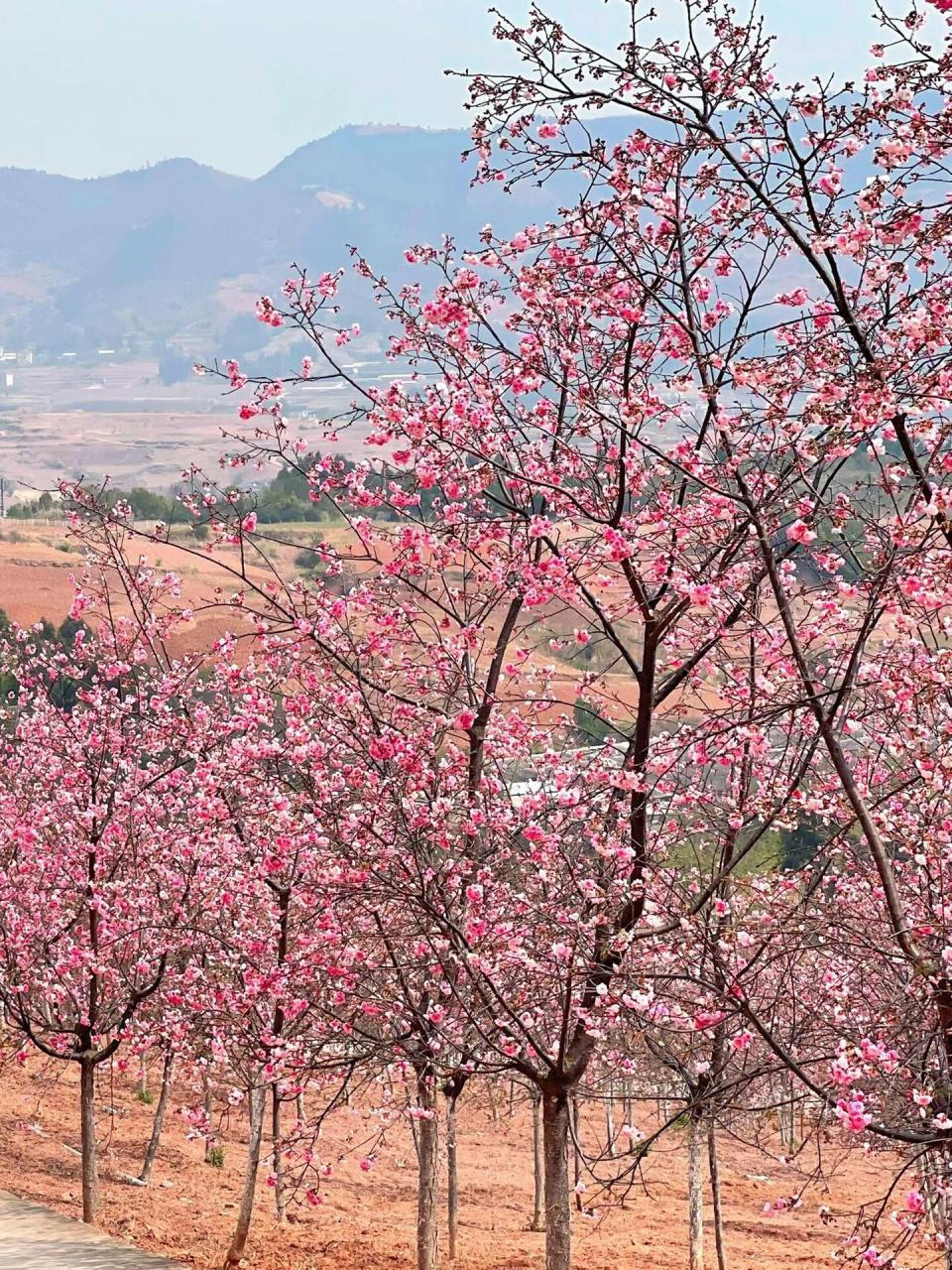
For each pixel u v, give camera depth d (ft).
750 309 34.91
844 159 30.07
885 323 30.19
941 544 28.96
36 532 340.39
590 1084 38.91
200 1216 64.85
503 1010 36.19
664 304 35.83
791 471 30.68
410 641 40.09
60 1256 24.45
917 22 26.99
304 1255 59.11
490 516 36.35
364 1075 48.19
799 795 34.76
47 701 60.18
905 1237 33.37
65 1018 57.88
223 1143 86.07
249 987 44.70
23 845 51.96
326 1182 81.46
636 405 30.45
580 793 36.06
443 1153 77.77
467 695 40.24
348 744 39.88
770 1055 35.04
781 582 33.55
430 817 35.81
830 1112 29.78
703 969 33.22
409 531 34.58
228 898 45.34
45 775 55.57
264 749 40.04
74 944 51.78
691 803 36.24
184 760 49.90
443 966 38.42
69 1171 69.51
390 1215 75.20
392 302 36.76
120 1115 86.28
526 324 37.76
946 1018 28.81
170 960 51.29
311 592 40.57
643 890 33.60
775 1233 75.66
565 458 38.19
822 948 31.48
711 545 33.96
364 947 42.91
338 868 36.65
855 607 35.60
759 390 28.84
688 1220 78.95
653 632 35.32
